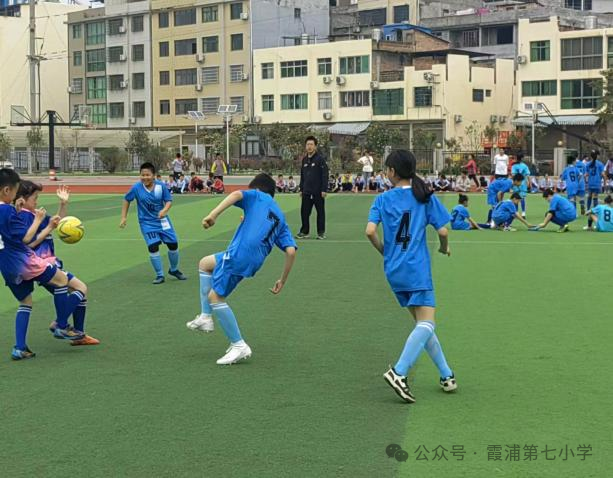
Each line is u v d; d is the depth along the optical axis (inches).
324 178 677.9
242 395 249.0
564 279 463.5
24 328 294.4
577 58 2348.7
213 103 2977.4
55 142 2731.3
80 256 572.7
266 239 284.0
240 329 339.3
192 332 335.9
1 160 2476.6
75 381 265.3
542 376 267.6
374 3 3176.7
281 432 216.2
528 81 2436.0
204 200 1198.9
